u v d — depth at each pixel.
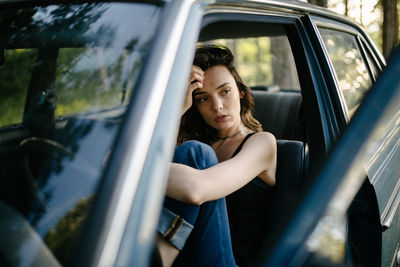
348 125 0.94
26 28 1.27
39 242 0.85
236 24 1.65
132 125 0.84
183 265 1.30
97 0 1.20
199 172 1.28
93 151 0.94
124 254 0.74
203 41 2.12
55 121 1.09
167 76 0.91
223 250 1.30
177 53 0.94
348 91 1.79
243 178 1.41
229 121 1.68
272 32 1.99
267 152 1.55
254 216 1.69
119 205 0.76
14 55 1.25
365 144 0.90
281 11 1.51
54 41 1.19
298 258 0.81
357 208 1.50
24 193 0.97
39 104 1.15
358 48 2.13
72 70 1.11
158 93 0.88
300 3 1.64
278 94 2.97
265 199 1.69
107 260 0.73
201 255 1.28
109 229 0.75
